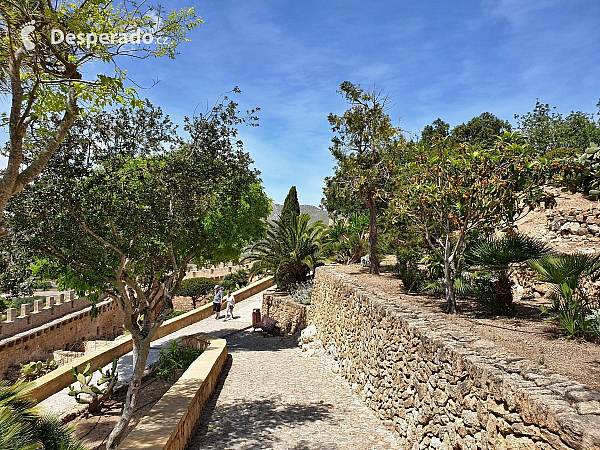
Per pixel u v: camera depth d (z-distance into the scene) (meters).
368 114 14.24
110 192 7.37
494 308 7.92
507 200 7.38
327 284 13.73
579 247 11.06
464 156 8.11
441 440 4.91
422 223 9.24
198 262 14.50
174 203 8.23
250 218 16.38
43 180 6.91
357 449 6.07
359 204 23.91
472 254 8.23
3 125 6.01
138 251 8.04
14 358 20.08
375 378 7.91
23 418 4.25
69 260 7.48
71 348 24.86
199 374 8.63
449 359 4.80
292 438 6.59
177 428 5.75
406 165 9.60
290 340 17.23
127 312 7.72
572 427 2.78
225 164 8.84
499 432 3.70
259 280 31.92
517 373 3.83
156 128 8.18
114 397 11.05
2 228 5.21
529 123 35.31
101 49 5.71
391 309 7.38
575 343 5.54
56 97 6.35
